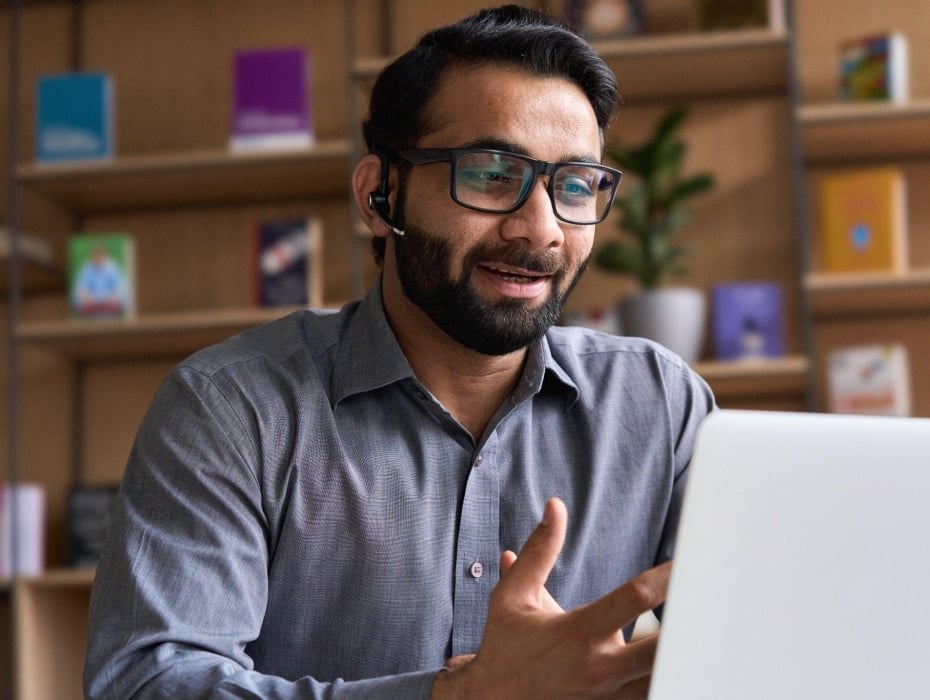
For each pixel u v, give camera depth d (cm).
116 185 316
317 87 332
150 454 122
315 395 129
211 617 113
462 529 131
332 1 334
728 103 316
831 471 65
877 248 285
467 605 130
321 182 316
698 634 65
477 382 133
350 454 128
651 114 318
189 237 332
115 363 333
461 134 123
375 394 133
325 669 129
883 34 300
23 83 342
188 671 105
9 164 341
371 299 136
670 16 314
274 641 128
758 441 66
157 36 338
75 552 310
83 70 339
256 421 125
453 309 124
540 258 121
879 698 62
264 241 305
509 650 84
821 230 310
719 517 65
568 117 123
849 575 64
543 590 87
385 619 127
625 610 79
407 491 129
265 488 124
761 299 289
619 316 290
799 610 64
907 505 64
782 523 65
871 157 310
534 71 124
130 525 118
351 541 127
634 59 291
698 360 303
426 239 124
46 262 324
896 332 307
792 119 285
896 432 65
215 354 130
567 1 299
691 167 316
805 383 287
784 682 63
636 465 140
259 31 335
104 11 340
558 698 81
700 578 65
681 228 308
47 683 303
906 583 63
